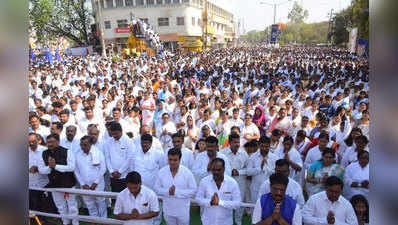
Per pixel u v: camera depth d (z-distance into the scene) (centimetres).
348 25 4225
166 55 2969
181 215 391
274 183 284
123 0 4247
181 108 693
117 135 474
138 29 2703
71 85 1176
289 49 5081
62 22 4000
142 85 1199
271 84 1122
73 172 464
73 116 677
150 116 801
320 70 1741
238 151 468
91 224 482
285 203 295
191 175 390
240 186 471
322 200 326
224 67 1806
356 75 1272
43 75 1355
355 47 2920
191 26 4409
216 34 6181
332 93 990
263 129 690
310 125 677
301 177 492
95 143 521
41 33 3556
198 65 1966
